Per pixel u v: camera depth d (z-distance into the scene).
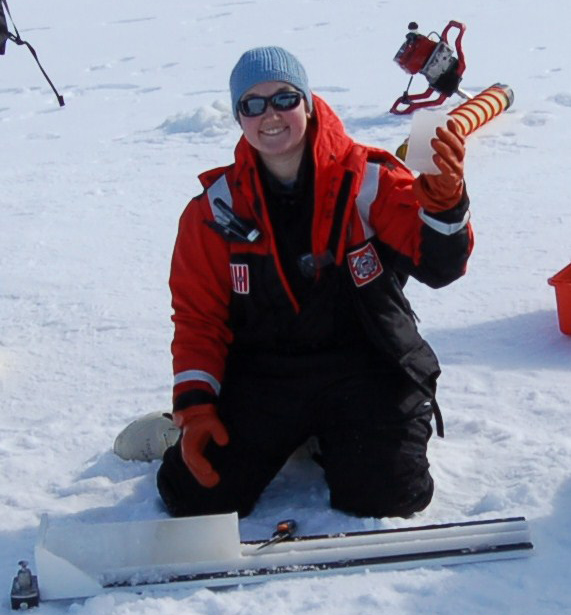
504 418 3.46
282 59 2.86
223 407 3.07
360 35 13.00
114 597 2.62
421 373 2.99
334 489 2.96
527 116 7.64
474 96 7.90
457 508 2.97
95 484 3.24
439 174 2.70
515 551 2.70
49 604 2.64
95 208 6.61
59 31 16.67
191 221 3.03
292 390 3.03
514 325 4.20
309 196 2.92
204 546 2.71
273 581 2.67
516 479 3.07
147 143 8.37
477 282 4.71
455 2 14.62
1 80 12.81
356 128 7.89
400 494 2.90
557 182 6.13
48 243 5.92
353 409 2.98
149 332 4.50
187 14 17.06
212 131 8.45
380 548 2.72
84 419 3.74
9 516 3.09
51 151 8.57
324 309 2.98
